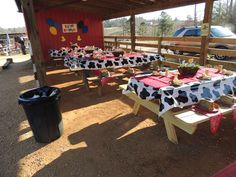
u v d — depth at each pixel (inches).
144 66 240.8
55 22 364.8
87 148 107.8
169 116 105.7
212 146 104.3
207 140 109.5
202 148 103.0
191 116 97.5
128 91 128.9
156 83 108.9
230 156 96.3
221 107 105.4
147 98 107.5
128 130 124.0
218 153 98.7
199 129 120.1
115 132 122.5
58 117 115.9
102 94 193.0
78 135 120.7
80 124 134.2
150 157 98.1
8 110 166.2
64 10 367.6
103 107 161.5
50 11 355.3
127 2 286.0
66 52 293.0
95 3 303.4
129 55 215.2
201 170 88.3
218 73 125.8
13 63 458.0
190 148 103.4
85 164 95.7
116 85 219.3
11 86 247.1
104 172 90.0
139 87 115.1
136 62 207.0
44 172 92.1
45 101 105.6
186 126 96.0
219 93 111.3
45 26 356.2
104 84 203.6
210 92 109.0
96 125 132.1
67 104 171.3
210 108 99.5
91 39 412.8
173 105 96.0
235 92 121.3
